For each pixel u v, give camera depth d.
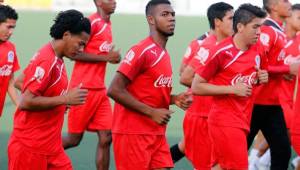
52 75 12.25
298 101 14.37
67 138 17.58
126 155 13.18
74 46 12.30
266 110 15.91
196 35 38.25
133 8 47.25
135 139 13.10
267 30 16.09
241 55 13.50
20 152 12.55
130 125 13.10
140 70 12.97
